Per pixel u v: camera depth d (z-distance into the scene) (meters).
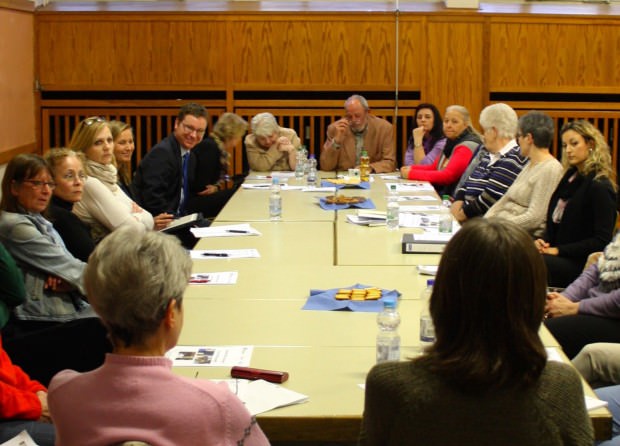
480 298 1.65
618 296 3.66
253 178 7.22
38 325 3.75
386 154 7.81
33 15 8.56
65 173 4.34
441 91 8.73
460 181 6.58
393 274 3.75
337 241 4.50
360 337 2.89
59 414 1.77
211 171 6.94
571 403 1.66
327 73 8.70
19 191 3.80
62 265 3.78
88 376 1.78
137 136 8.88
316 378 2.53
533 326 1.67
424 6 8.77
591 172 4.63
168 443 1.70
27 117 8.54
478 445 1.62
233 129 7.11
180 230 5.89
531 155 5.32
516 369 1.64
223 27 8.63
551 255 4.64
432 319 1.72
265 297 3.38
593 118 8.80
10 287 3.29
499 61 8.68
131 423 1.71
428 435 1.64
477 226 1.69
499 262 1.64
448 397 1.64
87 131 5.06
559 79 8.70
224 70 8.70
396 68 8.70
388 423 1.67
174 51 8.66
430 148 7.67
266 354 2.72
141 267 1.75
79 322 3.55
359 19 8.62
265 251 4.25
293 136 7.95
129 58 8.66
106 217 4.95
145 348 1.79
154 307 1.75
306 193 6.35
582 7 8.77
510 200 5.43
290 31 8.65
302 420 2.26
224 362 2.65
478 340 1.65
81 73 8.68
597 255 4.17
